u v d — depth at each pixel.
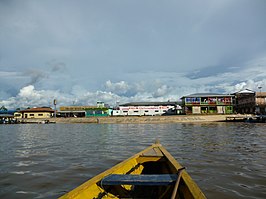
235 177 6.47
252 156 9.55
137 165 5.88
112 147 13.02
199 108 52.94
